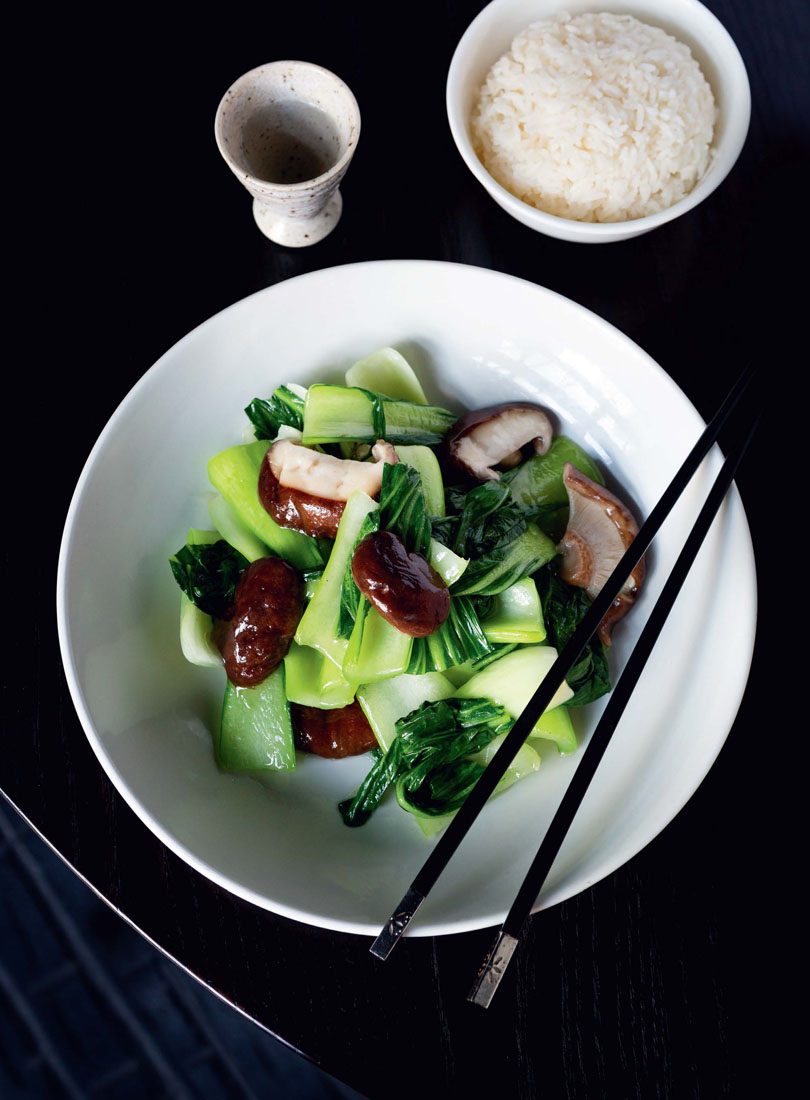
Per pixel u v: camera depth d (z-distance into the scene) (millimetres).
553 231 404
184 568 370
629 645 377
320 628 347
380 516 343
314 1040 327
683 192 421
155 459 375
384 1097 322
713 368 420
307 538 371
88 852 345
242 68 458
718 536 347
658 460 377
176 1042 584
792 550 394
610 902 347
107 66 458
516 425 382
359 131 389
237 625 345
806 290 433
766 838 357
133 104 453
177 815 334
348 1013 330
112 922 600
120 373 416
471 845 344
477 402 411
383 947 284
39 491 395
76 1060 579
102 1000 588
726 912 347
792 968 342
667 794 321
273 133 414
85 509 350
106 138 449
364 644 342
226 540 376
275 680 359
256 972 334
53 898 601
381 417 368
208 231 438
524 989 335
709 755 320
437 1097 323
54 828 348
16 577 381
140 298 427
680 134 404
